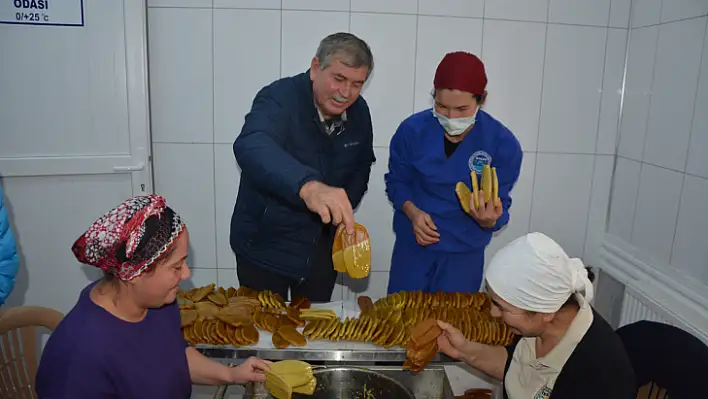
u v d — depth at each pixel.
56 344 1.03
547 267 1.02
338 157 1.91
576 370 1.07
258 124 1.71
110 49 2.27
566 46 2.49
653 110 2.30
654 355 1.17
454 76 1.75
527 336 1.13
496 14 2.44
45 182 2.37
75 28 2.23
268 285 2.04
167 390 1.17
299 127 1.79
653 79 2.30
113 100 2.32
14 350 1.42
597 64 2.52
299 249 1.97
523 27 2.46
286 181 1.43
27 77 2.25
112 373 1.05
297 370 1.27
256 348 1.40
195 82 2.42
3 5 2.18
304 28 2.40
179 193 2.53
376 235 2.62
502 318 1.11
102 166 2.36
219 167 2.51
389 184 2.19
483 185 1.82
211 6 2.35
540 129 2.57
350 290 2.66
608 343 1.07
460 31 2.44
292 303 1.64
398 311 1.54
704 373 1.08
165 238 1.01
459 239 2.05
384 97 2.48
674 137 2.15
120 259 0.98
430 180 2.01
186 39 2.38
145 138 2.37
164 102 2.43
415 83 2.47
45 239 2.42
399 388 1.37
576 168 2.62
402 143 2.08
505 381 1.29
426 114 2.04
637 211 2.41
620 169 2.57
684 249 2.07
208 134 2.47
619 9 2.47
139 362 1.10
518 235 2.68
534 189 2.63
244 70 2.42
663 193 2.22
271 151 1.55
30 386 1.46
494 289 1.08
